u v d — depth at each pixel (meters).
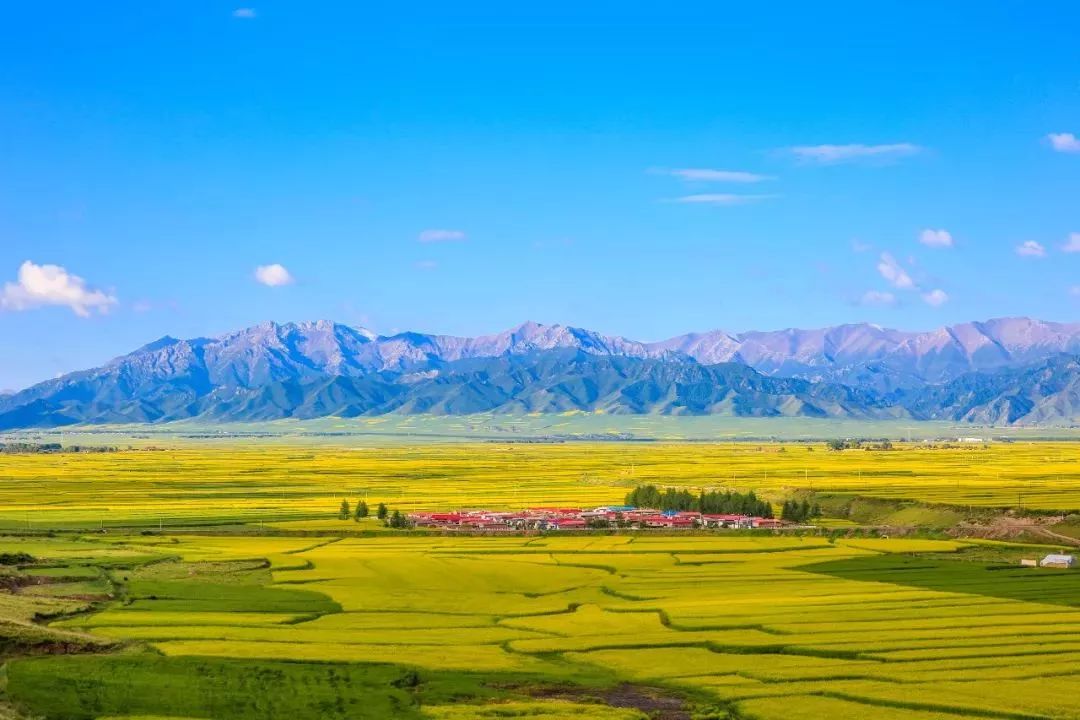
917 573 173.12
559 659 122.06
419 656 122.25
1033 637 126.25
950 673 112.00
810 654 122.12
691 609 145.75
